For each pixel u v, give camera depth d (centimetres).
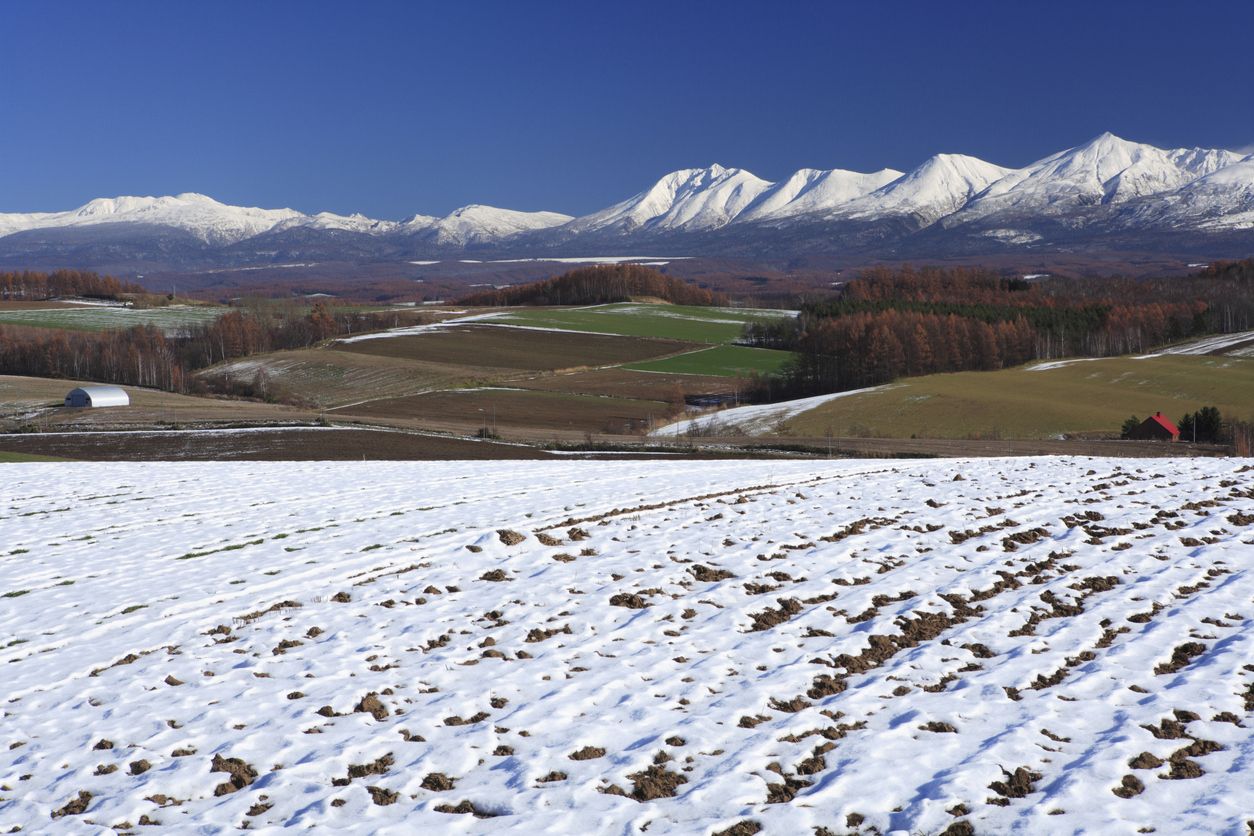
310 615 1744
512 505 2833
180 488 3331
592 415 8225
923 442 6066
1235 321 13212
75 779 1112
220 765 1130
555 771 1092
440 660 1484
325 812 1006
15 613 1805
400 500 2991
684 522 2511
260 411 7394
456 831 962
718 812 991
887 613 1689
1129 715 1199
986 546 2188
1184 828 921
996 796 1000
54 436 5831
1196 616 1608
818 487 3136
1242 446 5612
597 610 1730
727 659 1461
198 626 1684
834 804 998
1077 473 3366
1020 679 1345
